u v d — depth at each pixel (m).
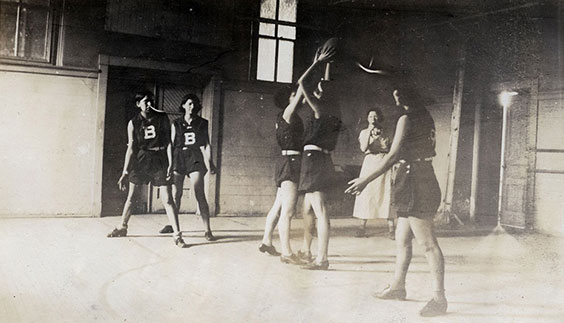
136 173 4.72
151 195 5.15
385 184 4.98
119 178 5.06
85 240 4.24
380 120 5.08
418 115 5.04
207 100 5.14
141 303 3.29
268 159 5.30
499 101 5.69
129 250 4.14
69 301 3.25
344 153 5.06
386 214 4.92
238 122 5.23
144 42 5.07
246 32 5.28
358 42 5.43
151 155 4.78
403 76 5.36
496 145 5.74
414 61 5.46
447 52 5.56
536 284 4.11
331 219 5.03
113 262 3.87
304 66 5.34
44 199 4.94
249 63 5.25
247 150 5.25
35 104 4.93
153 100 5.01
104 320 3.04
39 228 4.52
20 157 4.89
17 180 4.89
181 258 4.01
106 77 5.00
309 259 4.20
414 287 3.90
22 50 4.91
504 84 5.70
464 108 5.57
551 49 5.68
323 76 5.31
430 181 4.27
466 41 5.58
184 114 5.02
